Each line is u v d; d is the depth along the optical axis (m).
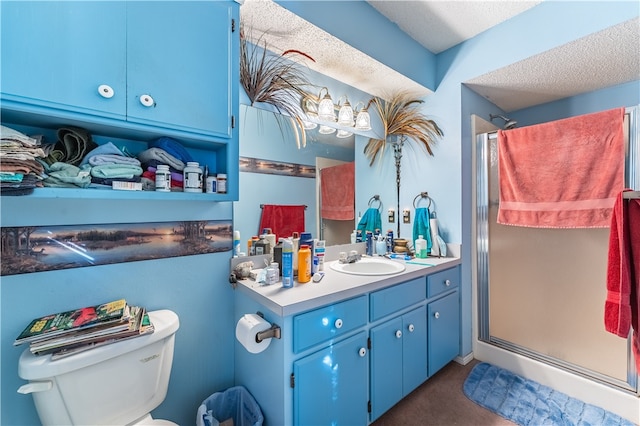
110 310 0.95
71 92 0.79
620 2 1.31
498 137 1.81
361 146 2.03
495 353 1.89
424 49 1.98
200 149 1.24
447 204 1.98
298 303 1.02
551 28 1.53
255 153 1.48
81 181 0.86
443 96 2.01
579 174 1.49
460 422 1.41
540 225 1.62
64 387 0.80
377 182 2.12
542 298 1.71
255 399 1.21
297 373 1.03
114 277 1.07
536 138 1.64
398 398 1.44
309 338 1.06
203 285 1.29
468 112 2.00
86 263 1.02
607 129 1.41
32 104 0.74
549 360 1.68
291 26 1.37
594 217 1.43
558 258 1.65
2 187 0.71
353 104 1.97
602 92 2.05
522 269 1.80
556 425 1.35
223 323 1.35
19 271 0.90
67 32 0.78
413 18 1.71
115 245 1.07
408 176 2.20
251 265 1.39
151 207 1.15
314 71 1.74
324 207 1.82
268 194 1.54
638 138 1.34
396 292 1.43
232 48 1.13
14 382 0.90
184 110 1.00
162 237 1.18
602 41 1.46
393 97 2.15
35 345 0.79
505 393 1.60
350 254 1.80
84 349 0.83
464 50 1.91
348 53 1.58
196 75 1.03
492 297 1.94
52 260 0.95
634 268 1.16
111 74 0.85
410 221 2.18
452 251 1.94
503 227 1.88
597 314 1.51
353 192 1.98
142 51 0.91
